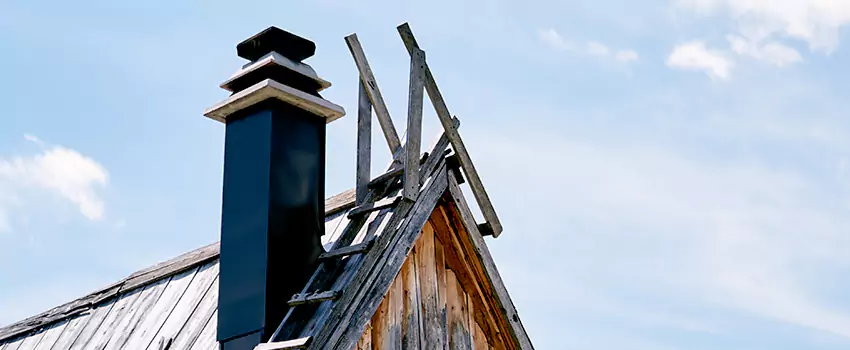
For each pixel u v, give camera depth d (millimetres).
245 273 8758
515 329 10141
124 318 11148
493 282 9945
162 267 11680
